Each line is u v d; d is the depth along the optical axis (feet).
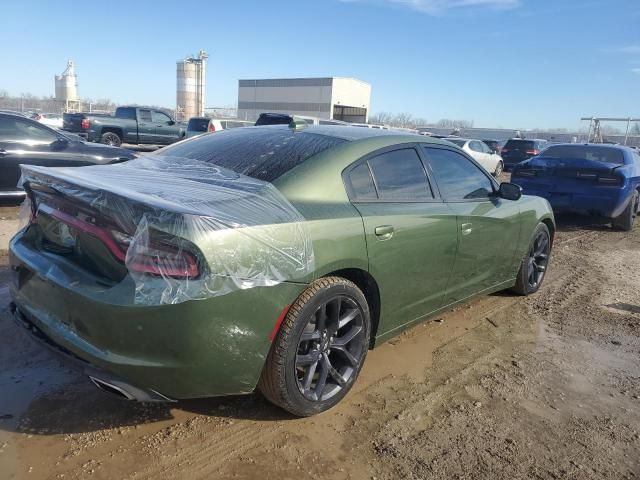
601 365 12.91
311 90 192.34
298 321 8.83
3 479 7.69
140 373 7.77
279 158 10.44
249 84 211.20
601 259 24.09
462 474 8.58
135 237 7.70
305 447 8.96
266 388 9.07
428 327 14.60
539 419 10.35
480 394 11.14
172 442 8.84
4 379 10.36
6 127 25.57
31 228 10.11
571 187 29.94
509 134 208.23
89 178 9.21
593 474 8.80
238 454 8.66
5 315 13.10
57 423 9.12
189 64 181.27
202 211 7.98
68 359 8.39
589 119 146.30
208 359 7.95
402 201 11.37
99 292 7.89
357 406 10.35
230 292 7.86
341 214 9.73
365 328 10.39
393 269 10.78
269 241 8.36
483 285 14.62
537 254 17.47
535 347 13.71
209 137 12.89
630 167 30.48
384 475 8.43
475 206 13.50
